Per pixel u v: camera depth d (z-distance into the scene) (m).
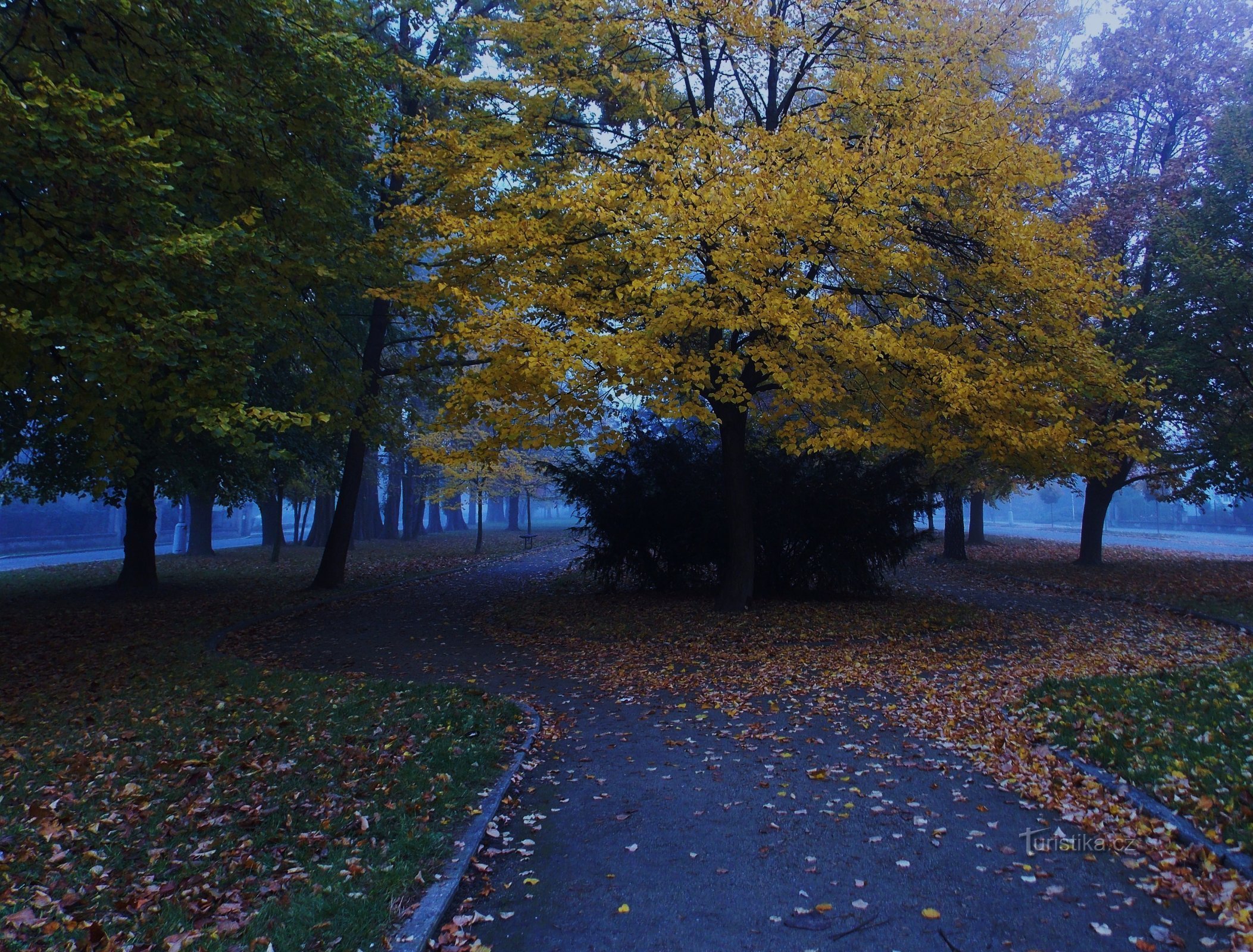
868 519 14.19
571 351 8.99
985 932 3.67
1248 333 14.05
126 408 8.01
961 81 10.55
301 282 10.98
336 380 13.04
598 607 14.28
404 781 5.45
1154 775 5.23
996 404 9.72
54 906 3.66
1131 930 3.66
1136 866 4.26
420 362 15.07
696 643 11.12
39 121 6.71
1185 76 19.33
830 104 10.34
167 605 15.82
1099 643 10.95
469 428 27.55
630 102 12.66
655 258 9.33
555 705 8.21
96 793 5.19
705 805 5.34
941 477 19.12
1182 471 18.47
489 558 28.08
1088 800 5.14
